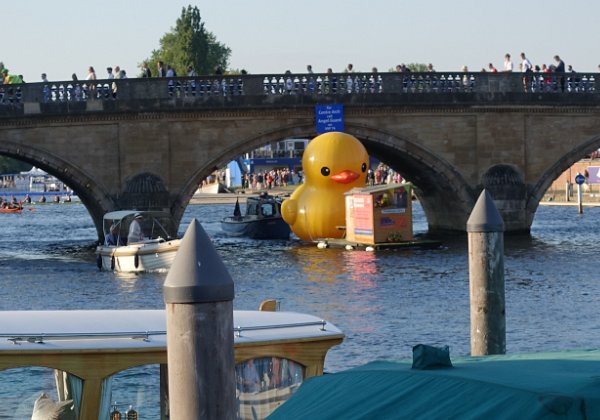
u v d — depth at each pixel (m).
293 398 12.80
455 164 63.59
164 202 60.31
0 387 16.95
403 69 66.56
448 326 32.91
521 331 32.00
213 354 11.61
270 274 46.50
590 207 98.69
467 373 12.11
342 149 59.06
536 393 11.24
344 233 59.41
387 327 32.91
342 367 27.55
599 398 11.09
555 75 64.31
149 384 17.25
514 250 55.31
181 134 60.59
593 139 64.81
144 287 44.00
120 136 59.88
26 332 17.34
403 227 56.72
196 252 11.70
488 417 11.18
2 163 196.25
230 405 11.71
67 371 17.02
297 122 61.84
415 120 63.09
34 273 49.31
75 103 59.12
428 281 42.88
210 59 181.12
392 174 128.00
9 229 84.19
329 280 43.91
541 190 64.38
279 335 17.58
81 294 42.00
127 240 53.25
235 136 61.19
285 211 61.28
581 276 44.22
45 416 16.88
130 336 17.36
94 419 17.09
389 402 11.88
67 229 83.56
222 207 117.00
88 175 59.59
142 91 60.06
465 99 63.19
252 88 61.28
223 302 11.65
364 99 62.25
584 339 30.69
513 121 63.94
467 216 64.19
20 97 58.69
